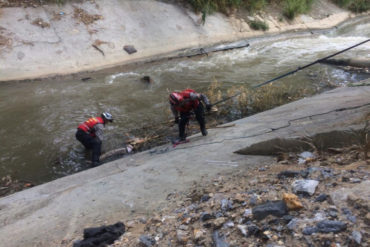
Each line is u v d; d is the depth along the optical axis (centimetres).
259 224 278
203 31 1346
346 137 441
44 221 384
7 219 406
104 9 1227
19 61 992
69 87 941
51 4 1154
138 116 786
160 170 471
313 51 1277
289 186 334
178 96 565
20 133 721
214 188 388
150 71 1067
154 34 1237
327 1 1970
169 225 324
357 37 1489
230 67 1113
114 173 508
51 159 640
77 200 423
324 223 249
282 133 493
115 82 978
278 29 1556
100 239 316
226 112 786
